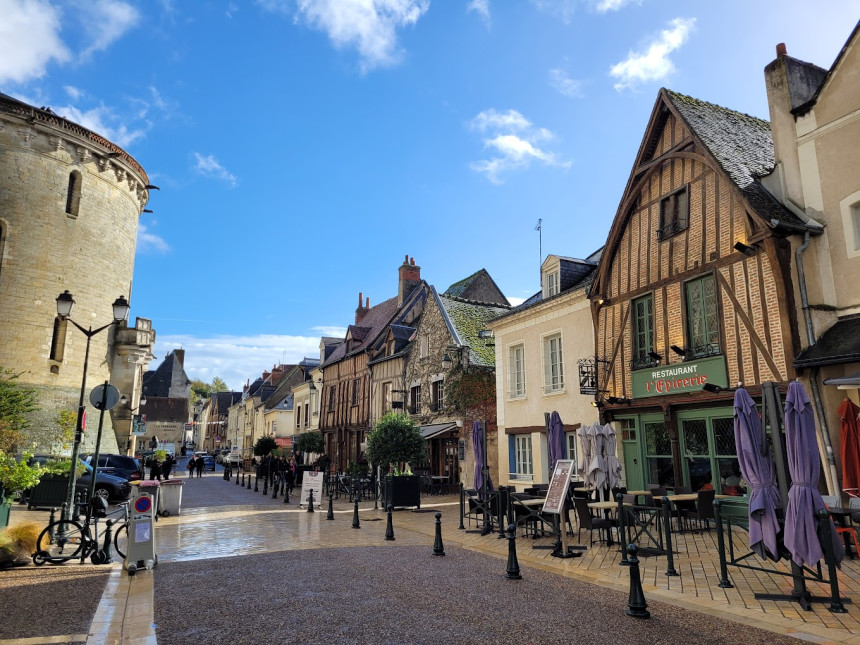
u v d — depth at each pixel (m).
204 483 29.41
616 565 7.59
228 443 75.62
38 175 23.95
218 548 9.26
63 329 24.42
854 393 8.80
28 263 23.45
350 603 5.85
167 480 14.48
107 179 26.78
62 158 24.75
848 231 9.25
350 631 4.97
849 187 9.30
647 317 12.52
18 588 6.50
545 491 11.68
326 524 12.47
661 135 12.56
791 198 10.15
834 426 8.77
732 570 7.13
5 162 23.14
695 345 11.20
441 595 6.15
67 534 9.50
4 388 20.33
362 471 22.16
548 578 6.96
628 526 8.98
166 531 11.30
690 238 11.47
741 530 10.00
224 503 17.75
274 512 14.98
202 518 13.60
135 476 17.86
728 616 5.27
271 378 62.31
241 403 67.94
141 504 7.63
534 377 16.20
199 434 105.56
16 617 5.38
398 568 7.62
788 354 9.23
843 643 4.50
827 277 9.46
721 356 10.38
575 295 14.54
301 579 6.96
